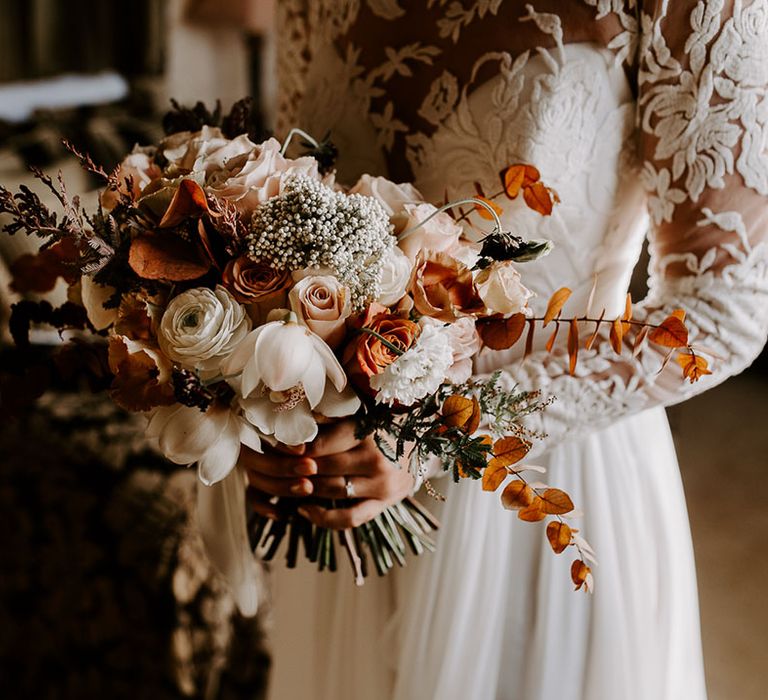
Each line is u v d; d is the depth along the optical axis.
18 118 3.05
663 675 1.06
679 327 0.77
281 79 1.24
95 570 1.59
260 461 0.92
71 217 0.78
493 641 1.04
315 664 1.21
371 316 0.74
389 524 0.98
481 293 0.76
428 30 0.94
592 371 0.90
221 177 0.80
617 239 0.97
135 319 0.77
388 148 1.01
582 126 0.90
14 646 1.62
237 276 0.74
